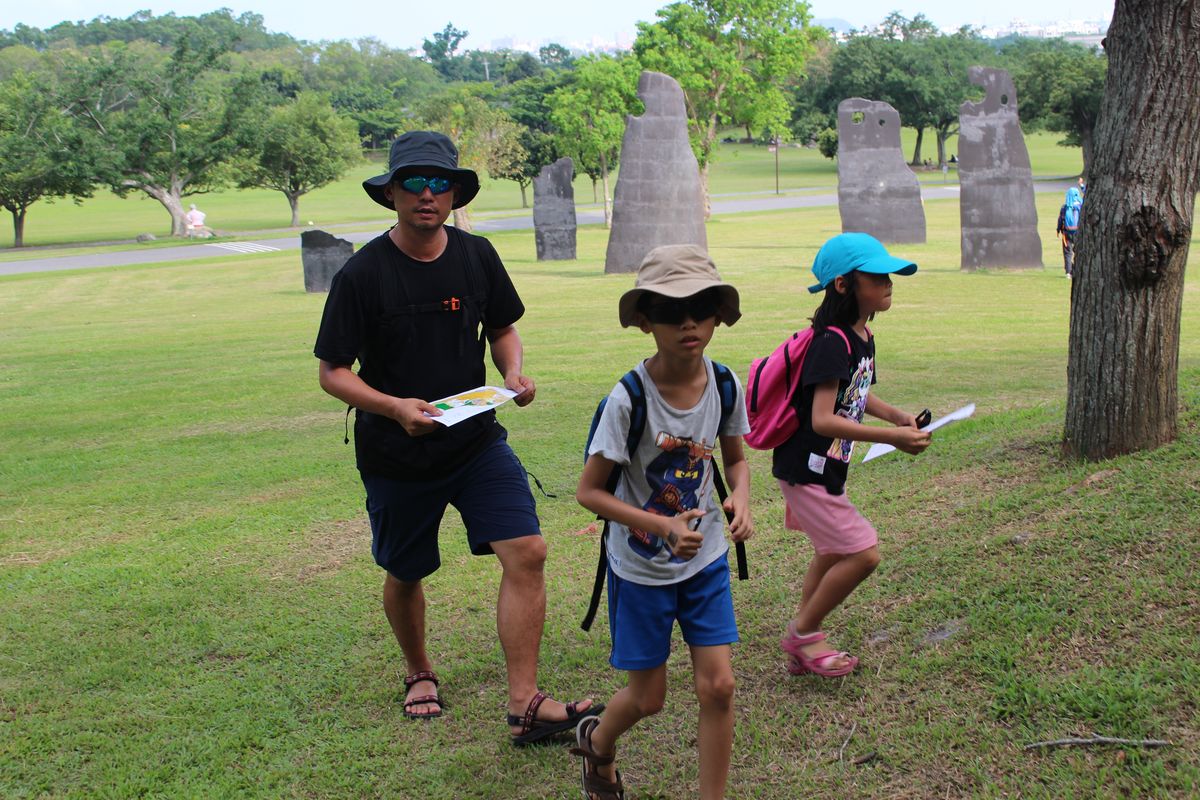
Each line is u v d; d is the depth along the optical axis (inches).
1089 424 219.1
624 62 1948.8
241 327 762.8
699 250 125.6
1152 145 202.2
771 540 225.1
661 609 130.0
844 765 137.9
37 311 986.1
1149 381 211.2
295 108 2469.2
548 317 724.0
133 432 403.5
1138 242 205.2
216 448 368.8
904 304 683.4
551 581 217.9
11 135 2046.0
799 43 1932.8
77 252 1847.9
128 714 167.3
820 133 3358.8
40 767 152.0
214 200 3341.5
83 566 241.6
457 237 164.2
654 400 127.6
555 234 1243.8
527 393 163.0
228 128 2282.2
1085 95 2501.2
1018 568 171.8
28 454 371.6
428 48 7751.0
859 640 166.6
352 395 153.1
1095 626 150.3
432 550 165.0
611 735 134.2
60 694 175.3
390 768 150.5
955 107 3280.0
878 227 1170.0
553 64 7588.6
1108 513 182.4
